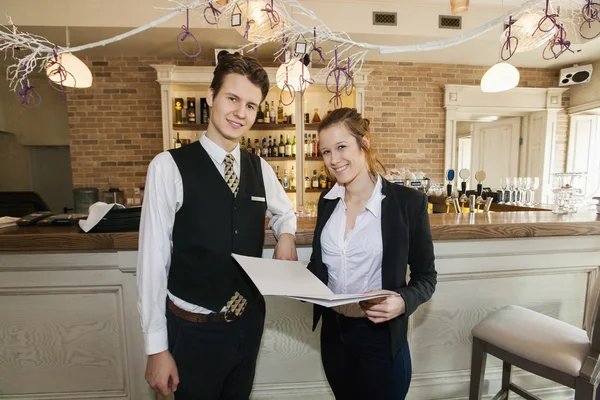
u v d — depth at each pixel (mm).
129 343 1380
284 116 4105
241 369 1009
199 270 894
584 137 4754
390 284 928
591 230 1445
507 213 1746
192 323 907
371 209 961
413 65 4418
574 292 1589
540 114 4738
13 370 1383
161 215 847
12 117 5512
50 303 1360
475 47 3898
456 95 4422
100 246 1248
